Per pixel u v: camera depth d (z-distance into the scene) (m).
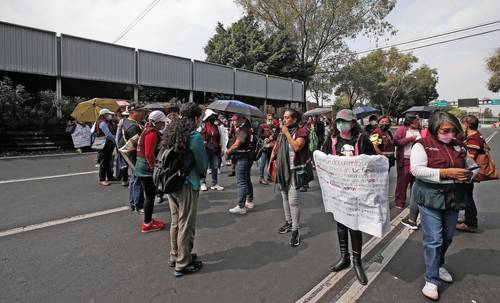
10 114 12.48
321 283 3.09
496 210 5.65
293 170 3.96
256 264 3.47
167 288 2.95
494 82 35.88
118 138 6.82
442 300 2.80
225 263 3.49
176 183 3.07
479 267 3.45
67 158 11.40
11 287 2.91
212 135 6.82
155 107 9.23
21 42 13.03
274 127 8.08
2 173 8.41
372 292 2.94
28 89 17.12
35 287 2.92
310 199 6.47
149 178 4.27
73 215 5.07
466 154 2.83
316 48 31.50
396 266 3.47
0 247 3.81
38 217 4.94
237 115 5.42
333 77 34.81
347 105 54.22
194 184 3.21
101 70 15.48
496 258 3.67
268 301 2.76
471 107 72.12
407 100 55.50
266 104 25.56
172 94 21.81
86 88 19.22
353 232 3.12
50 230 4.40
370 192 2.87
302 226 4.79
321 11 28.97
